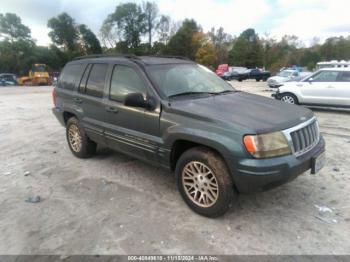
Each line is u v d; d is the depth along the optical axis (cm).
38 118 994
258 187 292
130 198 386
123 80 419
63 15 6084
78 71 520
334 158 519
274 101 396
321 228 311
